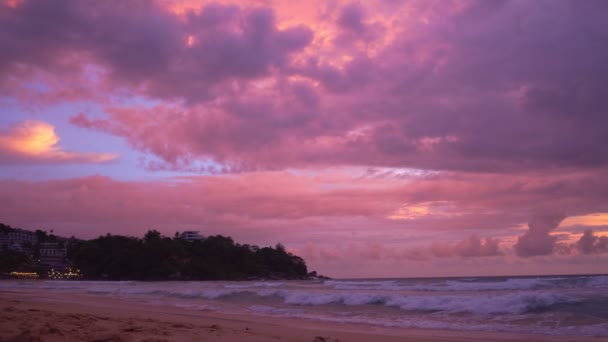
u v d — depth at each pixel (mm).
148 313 17344
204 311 19891
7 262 125250
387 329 14344
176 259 122125
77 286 50844
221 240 136875
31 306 16266
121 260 117688
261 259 136250
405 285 38344
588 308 16375
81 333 8438
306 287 41500
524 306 17562
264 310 20594
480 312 17812
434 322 15984
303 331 12625
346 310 20406
